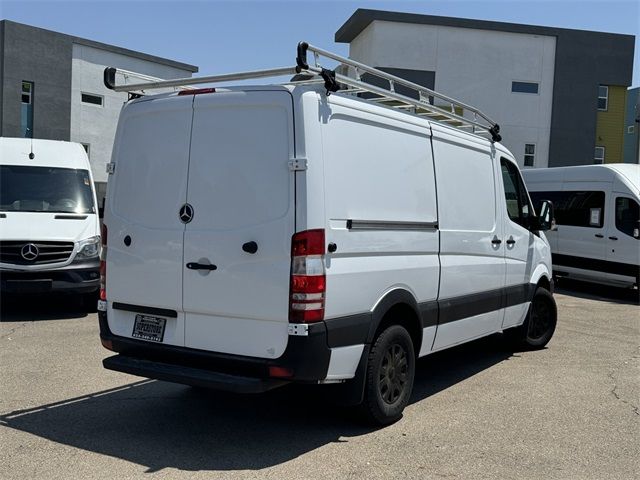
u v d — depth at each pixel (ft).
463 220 20.15
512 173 24.34
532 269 25.40
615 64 95.04
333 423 16.94
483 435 16.29
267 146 14.58
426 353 18.52
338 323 14.57
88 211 33.63
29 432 15.97
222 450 14.99
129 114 16.90
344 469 13.97
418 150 17.95
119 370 15.83
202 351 15.17
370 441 15.69
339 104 15.16
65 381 20.47
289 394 19.53
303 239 13.99
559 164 94.32
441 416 17.75
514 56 91.04
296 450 15.05
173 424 16.75
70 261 30.89
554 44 92.79
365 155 15.81
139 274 16.24
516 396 19.88
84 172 35.42
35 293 30.27
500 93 91.04
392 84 17.60
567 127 94.07
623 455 15.15
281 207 14.29
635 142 135.74
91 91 98.22
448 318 19.12
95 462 14.17
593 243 47.55
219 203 15.08
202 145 15.49
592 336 30.37
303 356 13.93
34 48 91.56
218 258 14.90
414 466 14.21
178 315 15.66
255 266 14.46
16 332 27.81
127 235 16.52
